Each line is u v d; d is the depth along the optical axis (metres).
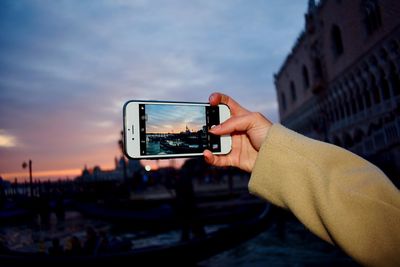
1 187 18.27
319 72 40.66
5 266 7.73
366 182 0.83
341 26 32.66
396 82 24.33
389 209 0.76
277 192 0.99
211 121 1.79
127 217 18.31
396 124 21.06
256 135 1.40
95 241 9.35
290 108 54.72
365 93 29.64
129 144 1.76
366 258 0.77
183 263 8.60
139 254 7.91
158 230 16.67
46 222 19.48
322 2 36.75
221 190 32.75
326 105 39.47
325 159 0.92
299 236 13.20
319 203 0.86
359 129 31.03
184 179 13.33
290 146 0.99
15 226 18.67
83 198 33.72
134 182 47.41
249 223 11.08
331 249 11.06
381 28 24.95
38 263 7.57
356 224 0.79
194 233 12.77
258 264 10.05
